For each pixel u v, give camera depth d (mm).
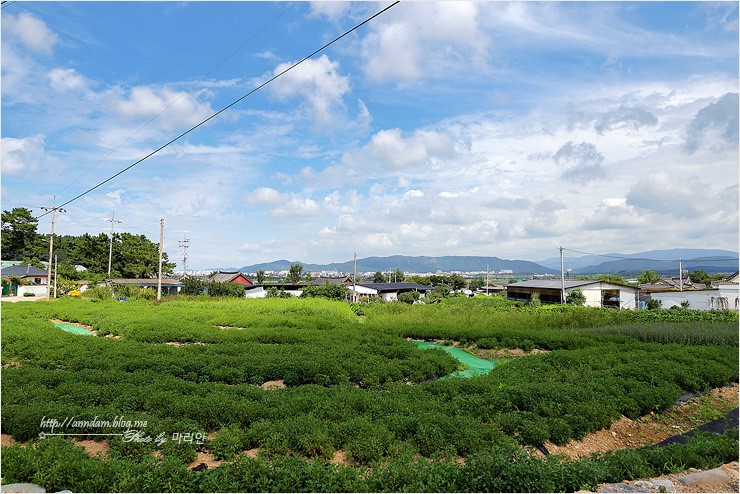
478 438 9828
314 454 9508
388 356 19906
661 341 25141
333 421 10977
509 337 25000
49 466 8164
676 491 7922
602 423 11867
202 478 7926
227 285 63344
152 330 26672
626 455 9180
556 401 12578
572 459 10031
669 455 9312
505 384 14336
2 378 14250
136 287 59344
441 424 10430
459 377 15812
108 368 16641
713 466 9188
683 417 13539
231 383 15836
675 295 52750
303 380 16094
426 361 18234
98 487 7668
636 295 57281
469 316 34969
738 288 48906
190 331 25938
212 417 11023
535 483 7750
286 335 24594
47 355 18891
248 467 8062
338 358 17891
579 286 56625
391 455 9250
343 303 49094
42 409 10727
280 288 73250
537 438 10516
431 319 34875
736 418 13578
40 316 35906
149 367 16734
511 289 70125
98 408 11062
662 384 14867
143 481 7738
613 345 21875
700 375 16328
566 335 25062
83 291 65438
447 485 7789
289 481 7762
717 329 26594
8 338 22453
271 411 11320
